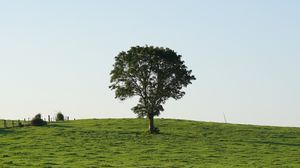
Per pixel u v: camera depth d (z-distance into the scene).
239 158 75.31
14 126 109.81
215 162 70.69
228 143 93.62
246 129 117.94
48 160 68.50
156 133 106.62
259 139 102.25
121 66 109.81
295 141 100.94
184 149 83.44
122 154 76.25
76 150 79.06
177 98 110.00
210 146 88.31
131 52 109.75
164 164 67.44
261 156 78.25
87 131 104.31
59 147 81.81
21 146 82.00
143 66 108.38
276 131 116.38
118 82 110.00
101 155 74.62
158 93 108.56
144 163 68.00
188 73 110.88
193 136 103.44
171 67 109.06
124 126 118.75
